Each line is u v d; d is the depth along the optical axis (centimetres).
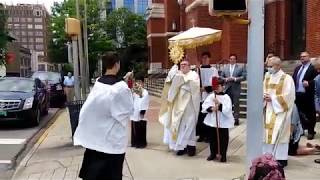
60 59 5428
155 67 4031
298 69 1037
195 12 2327
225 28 2139
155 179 757
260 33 616
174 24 3681
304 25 1892
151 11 4062
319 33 1525
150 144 1068
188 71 941
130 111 561
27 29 12556
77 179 783
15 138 1285
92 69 4934
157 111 1842
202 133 1060
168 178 762
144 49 5731
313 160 851
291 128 867
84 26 2958
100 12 5353
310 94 1014
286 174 755
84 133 554
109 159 554
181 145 929
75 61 1253
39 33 12600
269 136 778
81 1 4247
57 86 2258
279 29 2056
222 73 1261
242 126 1229
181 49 1099
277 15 2062
